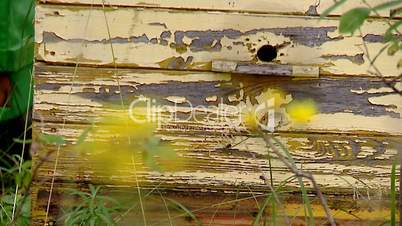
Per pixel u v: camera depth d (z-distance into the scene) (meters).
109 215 1.47
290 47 1.50
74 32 1.50
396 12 1.31
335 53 1.51
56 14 1.50
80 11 1.50
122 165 1.51
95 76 1.51
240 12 1.50
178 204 1.48
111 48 1.50
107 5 1.49
